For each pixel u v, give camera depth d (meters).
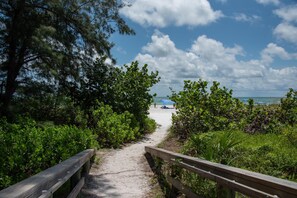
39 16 15.12
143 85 17.28
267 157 6.79
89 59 17.42
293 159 6.48
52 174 3.42
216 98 12.43
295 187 2.56
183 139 12.03
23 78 15.53
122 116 15.05
